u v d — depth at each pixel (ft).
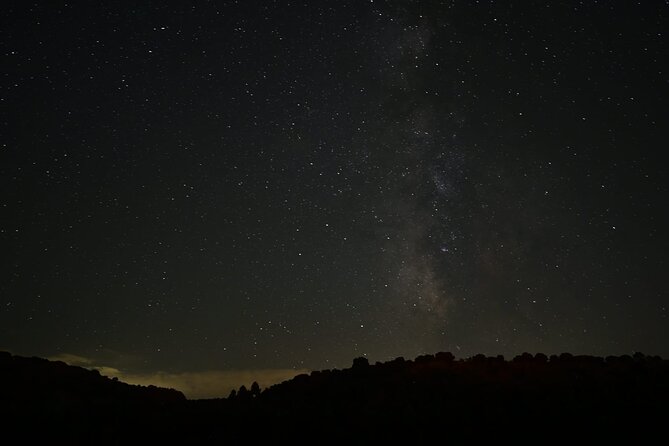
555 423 22.90
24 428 25.29
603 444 21.25
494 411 24.21
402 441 22.50
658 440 21.25
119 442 23.94
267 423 25.00
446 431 22.97
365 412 25.26
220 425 25.21
